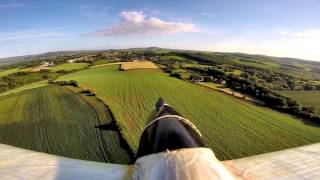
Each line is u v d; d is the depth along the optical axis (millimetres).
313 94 146000
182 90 145500
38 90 157250
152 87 152125
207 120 101625
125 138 86188
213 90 146750
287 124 99750
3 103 135375
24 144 89875
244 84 159625
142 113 109438
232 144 81188
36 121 108688
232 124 98062
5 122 109625
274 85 163625
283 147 79188
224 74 189875
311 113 109812
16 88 170875
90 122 104188
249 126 96625
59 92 149000
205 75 187125
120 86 156500
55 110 119812
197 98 131000
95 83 166875
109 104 122062
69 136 93562
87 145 85750
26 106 127938
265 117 107500
